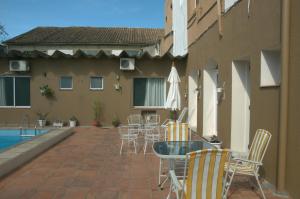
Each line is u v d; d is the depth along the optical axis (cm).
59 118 1446
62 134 1086
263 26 593
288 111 507
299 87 477
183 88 1468
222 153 367
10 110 1434
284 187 516
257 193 535
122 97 1461
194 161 364
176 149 531
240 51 721
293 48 495
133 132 1052
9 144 1223
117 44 2073
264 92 591
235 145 794
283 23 504
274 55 604
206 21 1048
